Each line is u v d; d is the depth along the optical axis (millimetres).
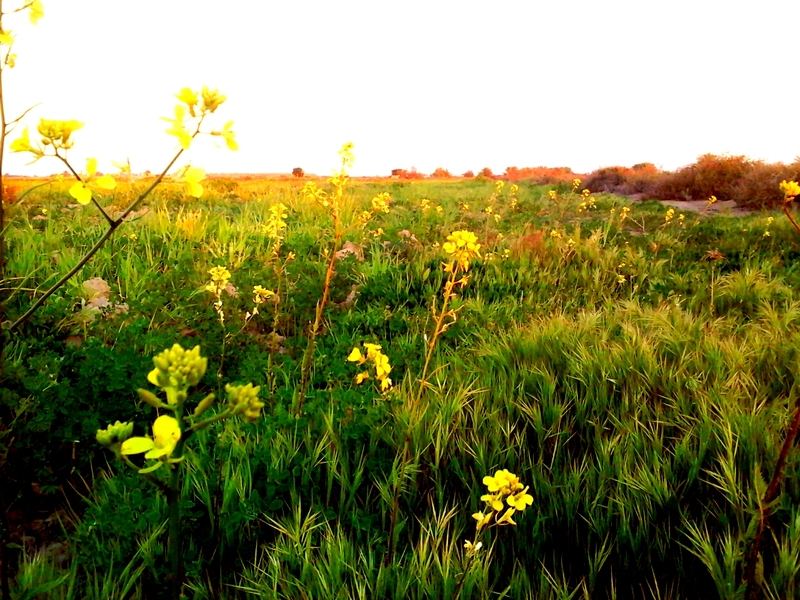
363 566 2104
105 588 1892
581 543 2332
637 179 22547
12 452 2564
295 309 4891
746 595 1878
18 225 6547
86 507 2527
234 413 1094
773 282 5844
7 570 1998
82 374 2889
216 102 1243
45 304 3615
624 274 6867
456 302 5301
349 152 3205
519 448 2793
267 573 2080
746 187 15766
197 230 7074
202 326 3924
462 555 2164
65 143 1285
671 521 2365
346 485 2502
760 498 1814
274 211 4984
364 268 6336
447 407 2951
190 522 2270
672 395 3129
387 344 4160
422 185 25625
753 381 3223
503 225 10305
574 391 3154
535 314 5270
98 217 7512
